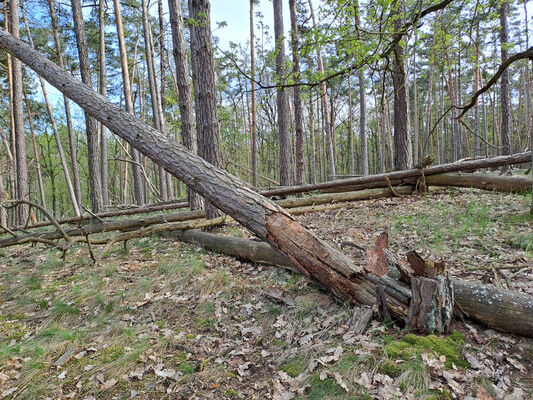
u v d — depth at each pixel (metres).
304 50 5.46
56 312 3.80
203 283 4.06
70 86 3.96
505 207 5.54
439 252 4.06
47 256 5.77
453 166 7.28
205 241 5.34
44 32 13.99
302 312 3.28
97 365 2.87
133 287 4.20
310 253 3.09
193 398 2.44
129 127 3.62
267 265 4.44
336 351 2.55
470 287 2.71
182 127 7.15
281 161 11.77
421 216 5.56
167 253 5.32
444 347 2.35
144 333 3.31
